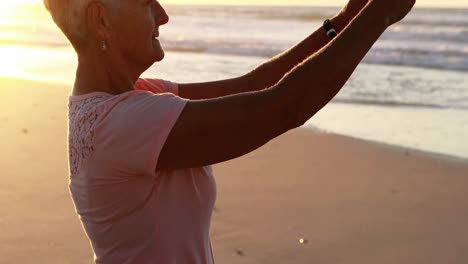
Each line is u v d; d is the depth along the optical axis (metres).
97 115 1.47
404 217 5.78
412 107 12.12
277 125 1.42
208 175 1.59
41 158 7.48
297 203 6.09
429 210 5.95
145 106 1.43
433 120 10.89
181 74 17.06
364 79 15.56
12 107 10.80
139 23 1.53
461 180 6.86
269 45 24.05
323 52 1.41
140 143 1.42
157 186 1.50
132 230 1.51
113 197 1.49
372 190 6.52
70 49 24.34
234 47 23.52
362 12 1.43
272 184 6.66
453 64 17.92
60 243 5.09
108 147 1.45
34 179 6.67
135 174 1.47
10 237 5.20
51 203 5.95
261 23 35.12
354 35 1.41
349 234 5.38
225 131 1.41
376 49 20.91
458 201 6.17
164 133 1.41
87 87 1.57
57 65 19.23
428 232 5.45
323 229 5.47
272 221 5.62
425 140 9.37
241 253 4.99
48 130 8.95
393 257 4.99
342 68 1.41
